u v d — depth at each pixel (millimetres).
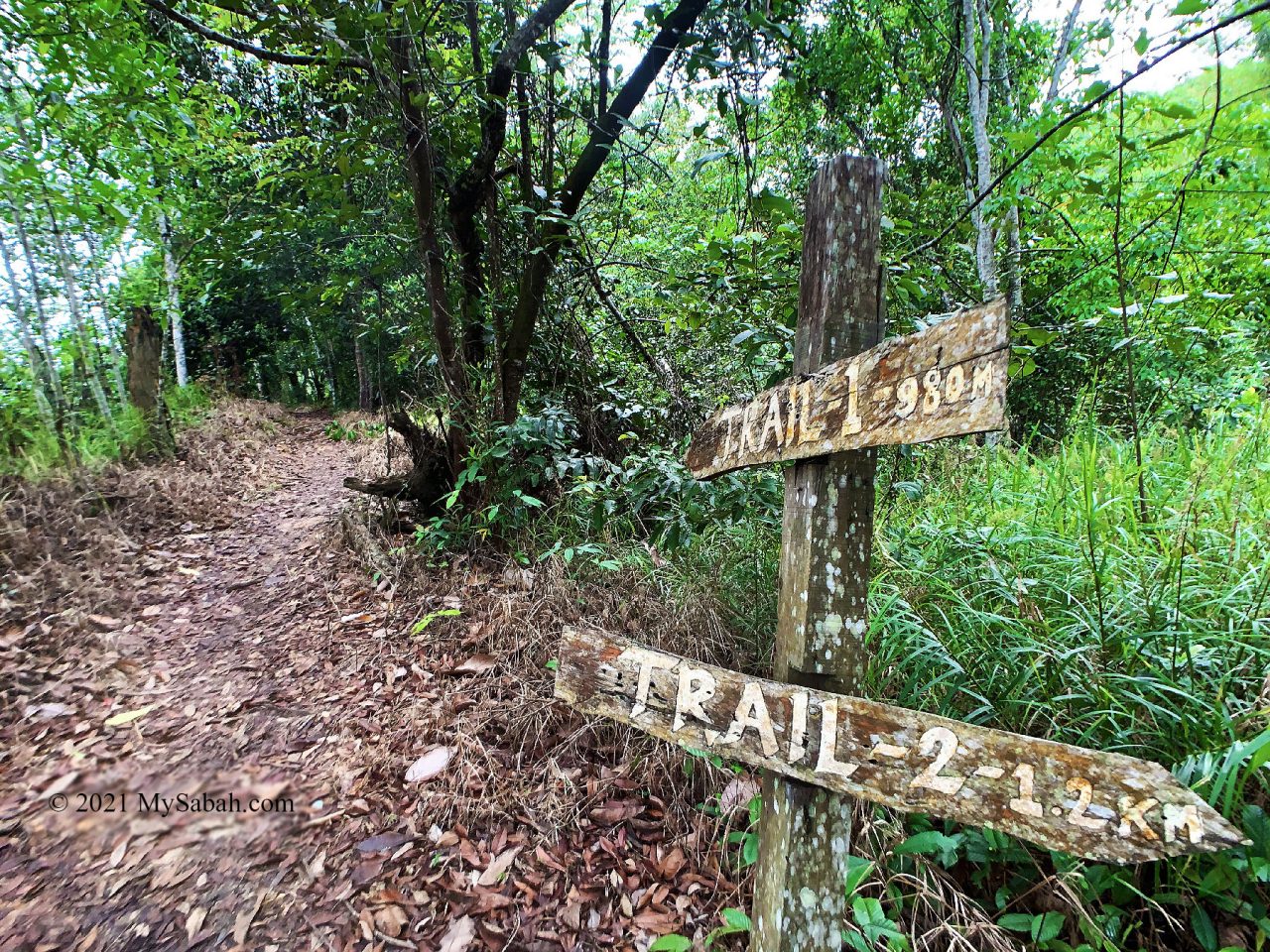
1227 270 3031
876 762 962
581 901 1825
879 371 957
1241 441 2830
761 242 2449
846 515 1092
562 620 2943
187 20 3326
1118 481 2488
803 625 1107
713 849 1912
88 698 2973
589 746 2377
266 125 4801
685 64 3293
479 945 1718
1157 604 1765
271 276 9844
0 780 2420
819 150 5484
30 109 4422
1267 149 2381
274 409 11945
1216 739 1467
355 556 4238
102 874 2006
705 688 1115
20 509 4355
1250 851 1295
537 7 3814
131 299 7469
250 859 2037
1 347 6035
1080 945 1358
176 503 5480
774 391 1210
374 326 4891
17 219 5012
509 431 3594
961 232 2635
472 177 3979
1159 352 4230
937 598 2121
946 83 6012
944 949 1462
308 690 2951
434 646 3113
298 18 2838
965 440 3783
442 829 2096
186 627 3738
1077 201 2553
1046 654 1692
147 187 5184
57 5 3371
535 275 3988
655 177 4461
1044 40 6520
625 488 2857
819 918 1095
